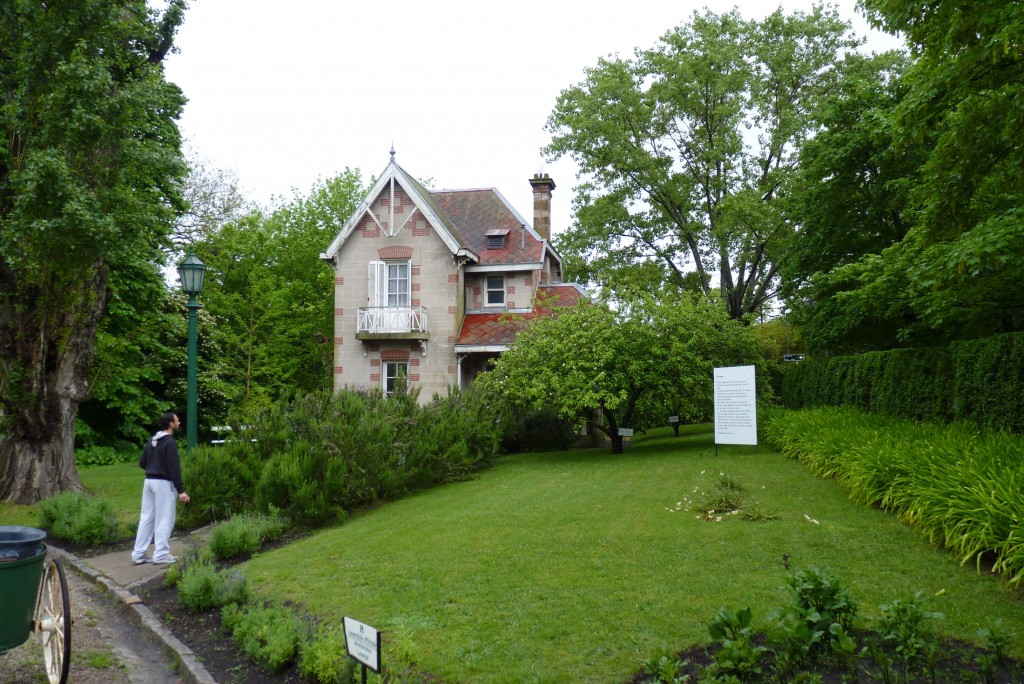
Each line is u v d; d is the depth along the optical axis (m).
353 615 7.33
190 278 14.21
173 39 18.41
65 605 6.11
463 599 7.43
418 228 25.86
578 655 5.97
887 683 5.15
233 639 7.39
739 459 14.88
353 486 12.71
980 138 10.13
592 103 31.62
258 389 30.50
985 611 6.45
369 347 25.92
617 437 18.69
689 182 32.56
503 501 12.28
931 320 16.08
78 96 14.66
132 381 28.44
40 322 16.00
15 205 14.40
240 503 12.95
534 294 26.05
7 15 15.02
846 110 22.25
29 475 16.31
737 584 7.30
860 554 8.07
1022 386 11.52
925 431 12.01
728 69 31.61
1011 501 7.36
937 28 9.74
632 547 8.77
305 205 38.78
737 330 18.53
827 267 23.45
